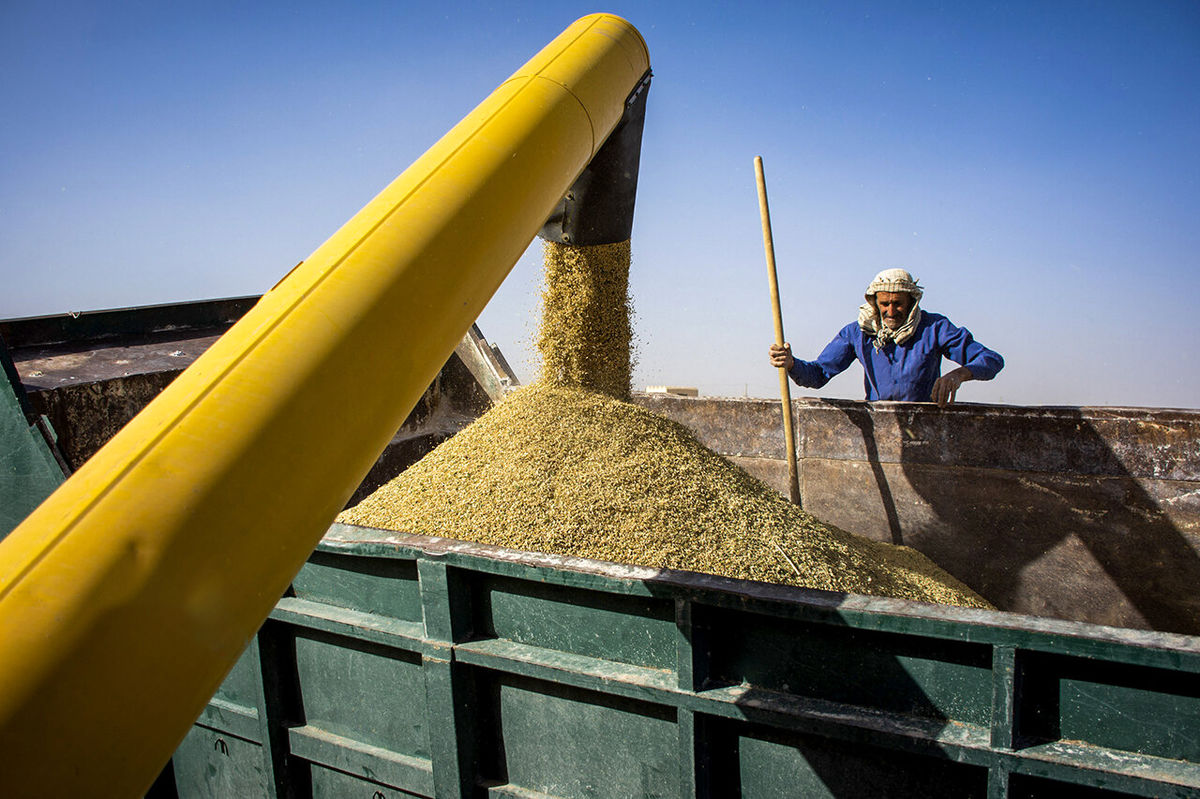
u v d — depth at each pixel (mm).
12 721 746
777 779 1568
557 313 2895
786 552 2127
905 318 3756
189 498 908
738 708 1502
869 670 1450
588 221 2725
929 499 3438
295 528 1022
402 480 2498
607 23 2363
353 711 1997
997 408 3266
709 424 3949
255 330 1104
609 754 1701
